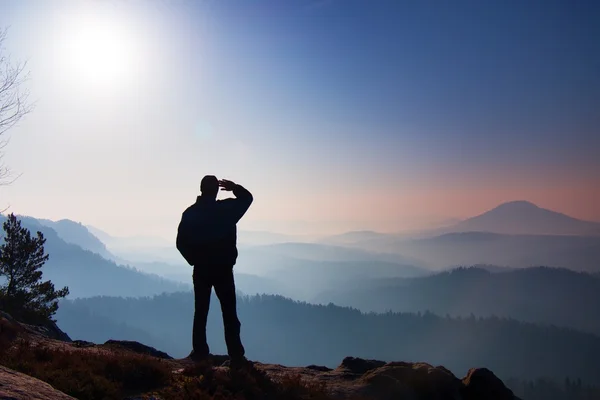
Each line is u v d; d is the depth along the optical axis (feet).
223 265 24.71
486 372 28.89
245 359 25.16
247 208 25.29
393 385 26.53
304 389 23.39
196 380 22.13
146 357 23.61
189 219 24.45
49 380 19.52
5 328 30.09
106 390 19.65
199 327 25.29
